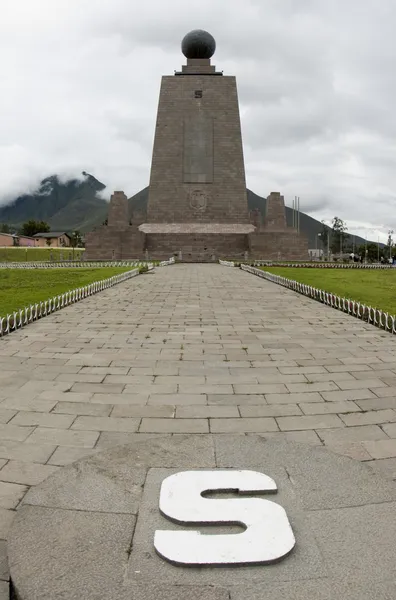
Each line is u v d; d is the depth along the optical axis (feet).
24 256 244.83
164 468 18.08
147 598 11.63
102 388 29.25
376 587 11.98
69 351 38.47
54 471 19.11
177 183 196.54
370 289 79.92
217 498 15.76
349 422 24.22
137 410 25.68
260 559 12.74
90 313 56.95
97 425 23.67
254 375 32.19
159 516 14.88
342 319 54.13
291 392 28.76
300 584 12.08
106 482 17.03
